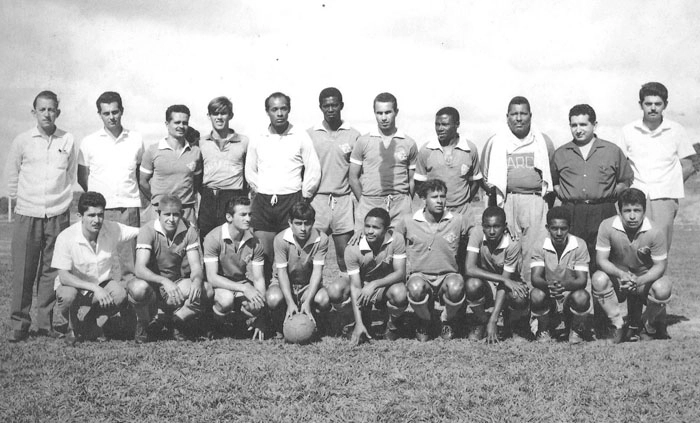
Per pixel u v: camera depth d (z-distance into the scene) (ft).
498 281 18.28
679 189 20.88
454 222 19.15
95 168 20.26
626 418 12.29
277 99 20.80
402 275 18.57
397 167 21.33
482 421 12.12
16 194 19.31
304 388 13.94
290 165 21.18
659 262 18.40
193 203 21.57
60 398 13.38
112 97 20.06
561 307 20.84
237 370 15.24
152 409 12.77
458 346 17.81
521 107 19.99
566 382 14.30
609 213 19.97
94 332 18.49
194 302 18.26
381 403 13.03
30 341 18.52
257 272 19.44
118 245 19.08
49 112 19.29
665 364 15.88
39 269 20.52
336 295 18.79
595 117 19.95
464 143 20.81
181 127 20.76
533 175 20.24
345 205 22.02
